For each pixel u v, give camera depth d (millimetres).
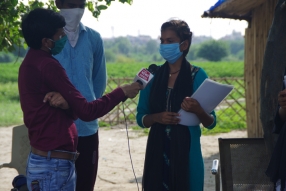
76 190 4094
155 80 3760
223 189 3965
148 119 3729
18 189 3629
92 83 4211
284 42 3559
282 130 3145
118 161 9227
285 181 3076
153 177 3639
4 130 13414
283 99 3033
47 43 3100
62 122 3072
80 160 4035
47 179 3025
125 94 3252
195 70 3705
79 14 3941
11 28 5410
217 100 3549
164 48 3613
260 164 3943
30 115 3051
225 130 13125
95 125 4078
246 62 10062
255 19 9422
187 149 3586
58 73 3025
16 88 24797
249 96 9992
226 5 8578
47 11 3090
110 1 5258
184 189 3566
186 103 3500
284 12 3561
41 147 3039
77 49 4039
